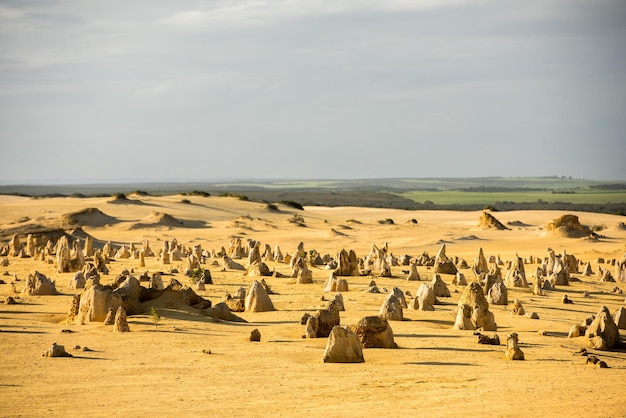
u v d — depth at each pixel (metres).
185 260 80.50
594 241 113.19
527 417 20.36
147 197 167.38
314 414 21.02
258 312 42.50
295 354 30.08
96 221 129.38
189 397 23.25
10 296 45.59
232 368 27.47
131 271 62.03
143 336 33.41
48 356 29.14
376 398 22.89
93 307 37.16
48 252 83.00
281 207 177.62
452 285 59.62
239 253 89.38
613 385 24.45
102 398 23.20
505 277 64.19
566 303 52.72
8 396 23.45
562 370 27.31
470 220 166.75
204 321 37.47
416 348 31.84
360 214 186.62
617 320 40.00
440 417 20.41
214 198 175.00
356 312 42.62
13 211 140.00
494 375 26.22
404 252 103.19
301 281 58.03
